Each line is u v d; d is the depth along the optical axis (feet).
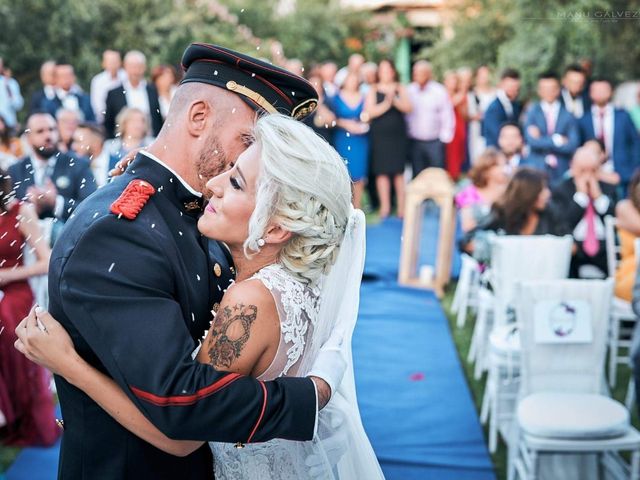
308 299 5.46
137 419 5.08
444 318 19.31
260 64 5.74
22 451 12.28
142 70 24.14
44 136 14.49
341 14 59.82
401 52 58.03
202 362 5.17
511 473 11.53
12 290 12.09
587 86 26.40
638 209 15.74
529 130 23.61
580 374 11.78
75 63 38.93
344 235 5.64
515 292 11.64
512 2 43.65
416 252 22.30
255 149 5.36
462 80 33.94
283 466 5.70
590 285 11.68
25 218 11.88
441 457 12.39
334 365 5.48
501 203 16.70
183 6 41.52
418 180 21.71
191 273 5.54
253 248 5.28
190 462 5.74
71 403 5.56
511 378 12.77
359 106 28.30
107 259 5.06
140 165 5.65
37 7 37.58
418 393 14.79
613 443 10.51
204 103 5.66
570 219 17.20
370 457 6.28
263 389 4.99
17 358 12.13
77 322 5.03
